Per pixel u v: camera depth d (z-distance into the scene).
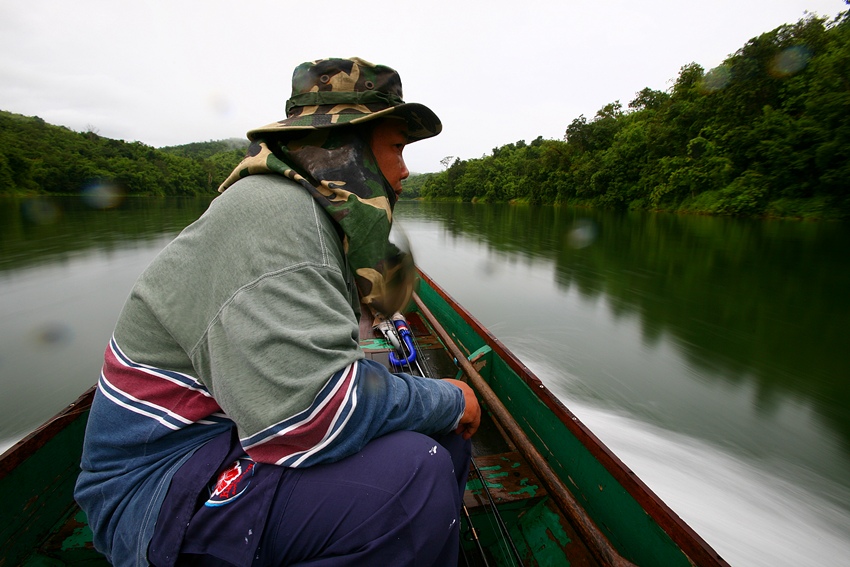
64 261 12.95
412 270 0.99
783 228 19.66
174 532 0.66
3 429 4.68
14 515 1.23
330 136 0.79
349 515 0.67
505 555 1.40
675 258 13.91
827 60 23.30
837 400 5.24
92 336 7.03
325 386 0.63
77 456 1.53
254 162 0.74
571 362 6.12
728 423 4.71
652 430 4.55
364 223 0.74
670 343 6.87
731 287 10.31
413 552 0.70
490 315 8.10
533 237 19.77
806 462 4.07
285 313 0.63
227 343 0.62
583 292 9.79
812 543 3.16
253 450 0.65
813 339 7.11
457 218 31.70
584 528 1.15
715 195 26.45
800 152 22.42
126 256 13.82
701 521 3.35
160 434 0.69
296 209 0.69
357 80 0.81
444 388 0.88
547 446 1.72
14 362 6.08
